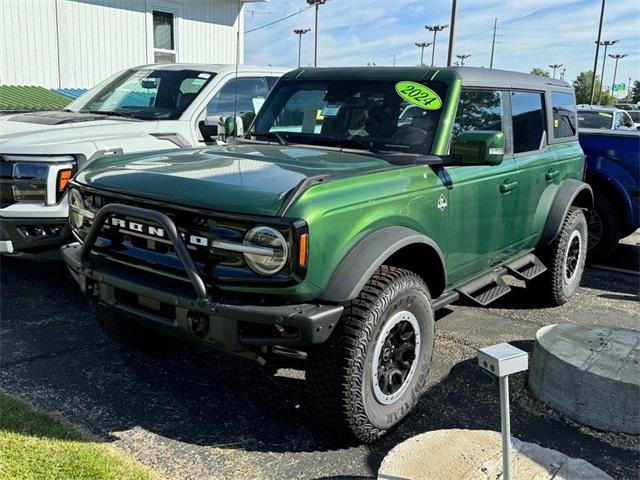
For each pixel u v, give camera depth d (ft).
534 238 16.60
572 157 18.34
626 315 18.31
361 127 13.60
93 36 36.17
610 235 23.89
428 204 11.66
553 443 11.10
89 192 11.14
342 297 9.39
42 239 15.71
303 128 14.64
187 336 9.92
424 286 11.28
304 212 9.09
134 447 10.37
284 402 12.15
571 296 19.27
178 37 40.57
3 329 15.15
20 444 9.91
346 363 9.83
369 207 10.23
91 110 21.80
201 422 11.28
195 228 9.52
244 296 9.41
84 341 14.66
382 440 10.96
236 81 21.76
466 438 10.26
